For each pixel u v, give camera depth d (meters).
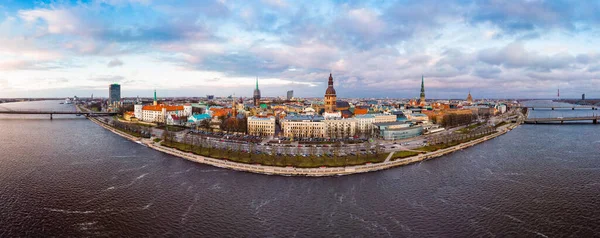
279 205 168.88
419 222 152.25
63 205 166.88
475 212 162.88
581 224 150.88
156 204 169.25
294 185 196.88
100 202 171.00
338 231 143.75
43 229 142.50
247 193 184.38
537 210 165.50
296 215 158.25
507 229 146.25
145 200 174.25
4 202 168.75
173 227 146.00
